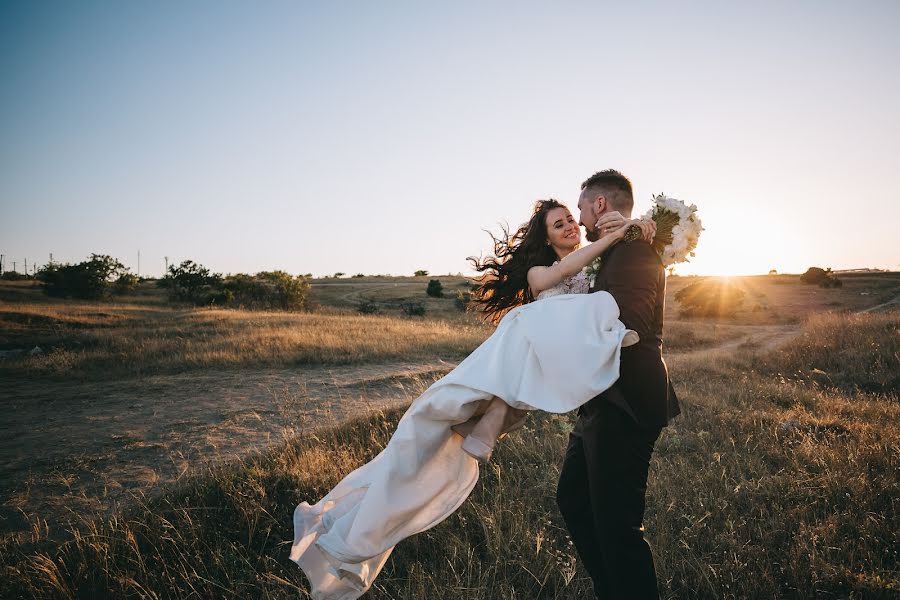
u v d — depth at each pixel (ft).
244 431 20.62
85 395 27.99
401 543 11.75
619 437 7.15
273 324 62.59
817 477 14.20
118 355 40.04
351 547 6.88
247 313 80.07
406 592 9.89
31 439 19.86
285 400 25.55
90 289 124.26
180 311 89.81
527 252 8.85
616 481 7.16
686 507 12.87
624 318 7.07
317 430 19.22
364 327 59.67
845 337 46.44
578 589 9.98
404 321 75.77
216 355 39.34
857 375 34.27
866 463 15.16
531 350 7.07
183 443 19.13
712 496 13.15
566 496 8.57
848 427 19.20
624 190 8.21
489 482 14.65
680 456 16.51
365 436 18.38
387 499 7.04
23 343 48.14
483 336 54.54
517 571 10.64
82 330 58.44
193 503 13.23
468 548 11.09
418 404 7.32
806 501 12.95
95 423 22.22
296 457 15.98
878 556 10.41
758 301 163.84
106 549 10.94
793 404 25.08
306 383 31.24
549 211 8.71
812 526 11.65
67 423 22.26
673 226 7.68
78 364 37.29
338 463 15.28
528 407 6.85
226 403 25.84
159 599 9.95
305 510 8.06
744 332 92.38
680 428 19.88
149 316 76.89
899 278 251.39
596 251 7.33
